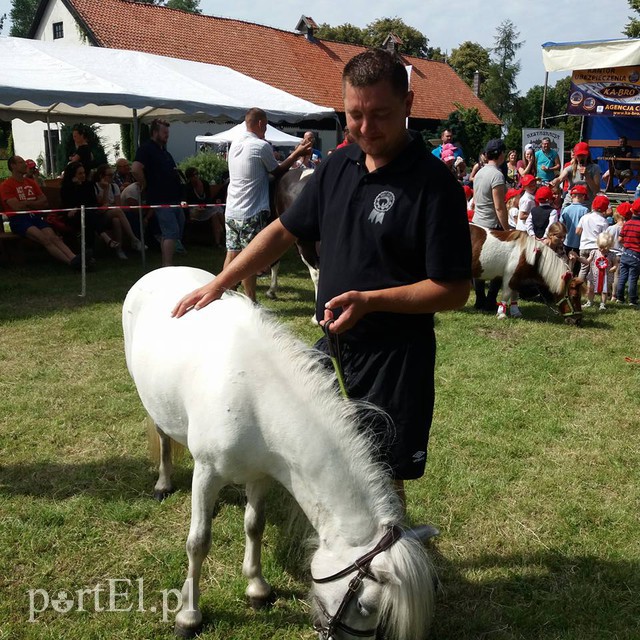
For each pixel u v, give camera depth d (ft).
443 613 8.82
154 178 27.86
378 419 7.52
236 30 82.94
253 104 34.65
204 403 7.18
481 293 24.25
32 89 26.23
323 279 7.66
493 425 14.38
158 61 37.27
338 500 6.40
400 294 6.77
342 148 7.63
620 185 61.52
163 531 10.41
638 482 12.27
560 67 54.19
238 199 21.66
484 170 23.34
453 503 11.39
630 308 25.39
